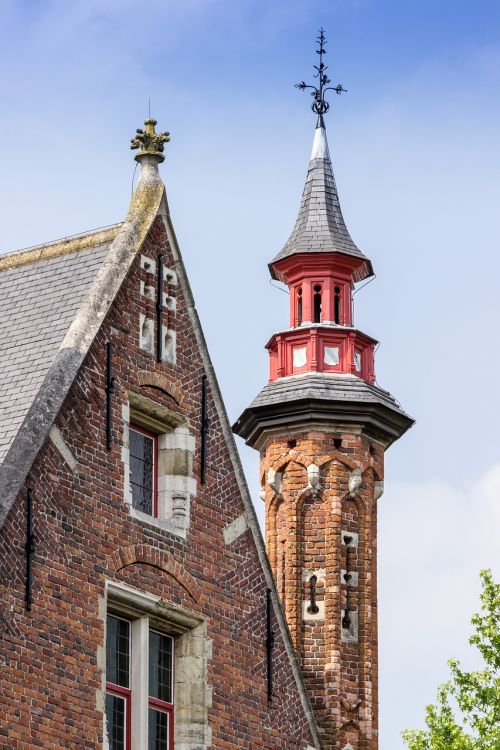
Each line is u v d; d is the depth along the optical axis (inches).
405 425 1678.2
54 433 1275.8
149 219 1403.8
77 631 1256.2
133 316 1370.6
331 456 1641.2
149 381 1371.8
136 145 1445.6
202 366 1423.5
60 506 1267.2
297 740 1417.3
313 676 1595.7
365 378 1691.7
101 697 1259.8
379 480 1664.6
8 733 1190.3
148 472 1378.0
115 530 1307.8
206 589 1373.0
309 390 1644.9
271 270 1744.6
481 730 1680.6
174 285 1413.6
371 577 1633.9
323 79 1833.2
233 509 1416.1
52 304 1379.2
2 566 1214.9
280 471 1653.5
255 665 1398.9
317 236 1722.4
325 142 1806.1
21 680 1208.2
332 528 1627.7
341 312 1710.1
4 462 1246.3
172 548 1353.3
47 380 1293.1
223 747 1352.1
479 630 1732.3
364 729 1588.3
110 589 1291.8
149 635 1338.6
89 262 1400.1
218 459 1414.9
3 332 1379.2
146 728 1300.4
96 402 1317.7
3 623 1205.7
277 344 1696.6
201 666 1352.1
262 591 1423.5
